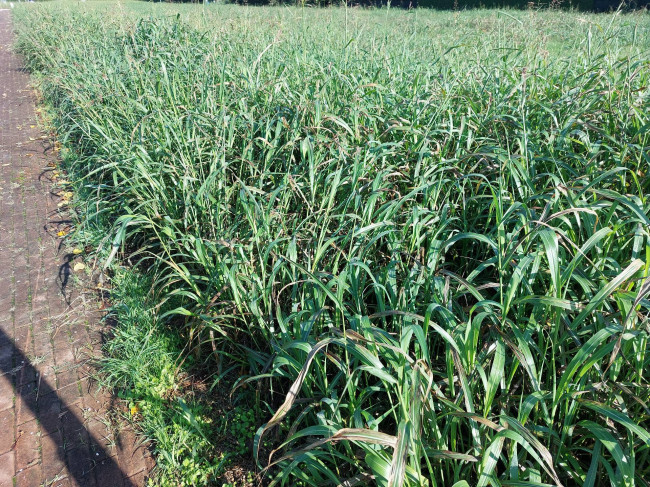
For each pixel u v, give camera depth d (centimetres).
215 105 457
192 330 311
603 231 213
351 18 799
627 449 199
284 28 753
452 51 624
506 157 317
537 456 176
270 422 185
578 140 359
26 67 1181
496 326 222
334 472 238
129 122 505
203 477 250
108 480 253
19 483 252
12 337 349
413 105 427
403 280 280
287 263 312
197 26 791
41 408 294
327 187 358
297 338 255
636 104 382
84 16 1209
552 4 818
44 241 468
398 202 298
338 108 446
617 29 521
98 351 336
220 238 334
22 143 725
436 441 205
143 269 416
